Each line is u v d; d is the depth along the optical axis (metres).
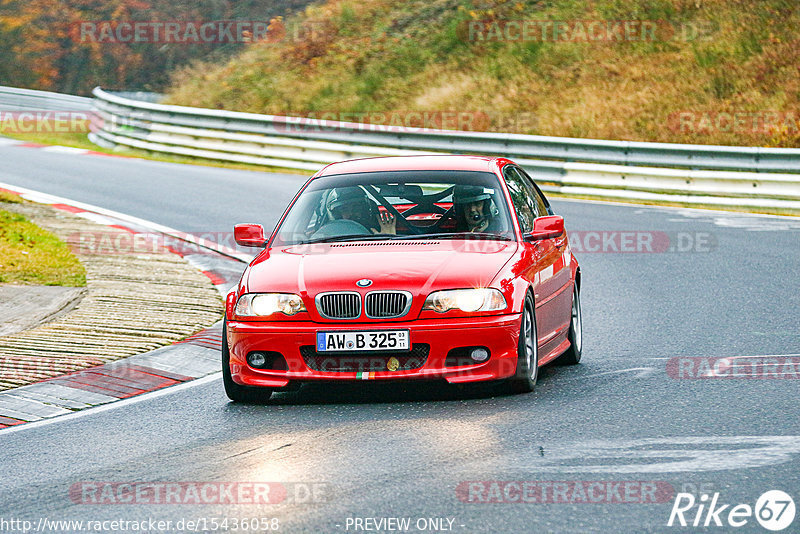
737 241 57.19
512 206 29.58
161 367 31.38
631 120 98.12
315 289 25.98
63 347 33.28
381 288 25.69
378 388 28.36
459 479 19.36
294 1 157.12
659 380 28.00
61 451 22.95
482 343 25.61
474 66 115.19
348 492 18.78
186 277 46.38
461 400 26.36
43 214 63.62
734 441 21.53
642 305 41.00
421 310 25.59
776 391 26.06
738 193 72.25
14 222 57.22
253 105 118.94
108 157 96.75
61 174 83.25
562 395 26.55
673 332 35.44
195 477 20.30
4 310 38.84
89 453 22.66
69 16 165.25
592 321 38.31
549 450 21.23
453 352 25.70
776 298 41.19
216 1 161.12
